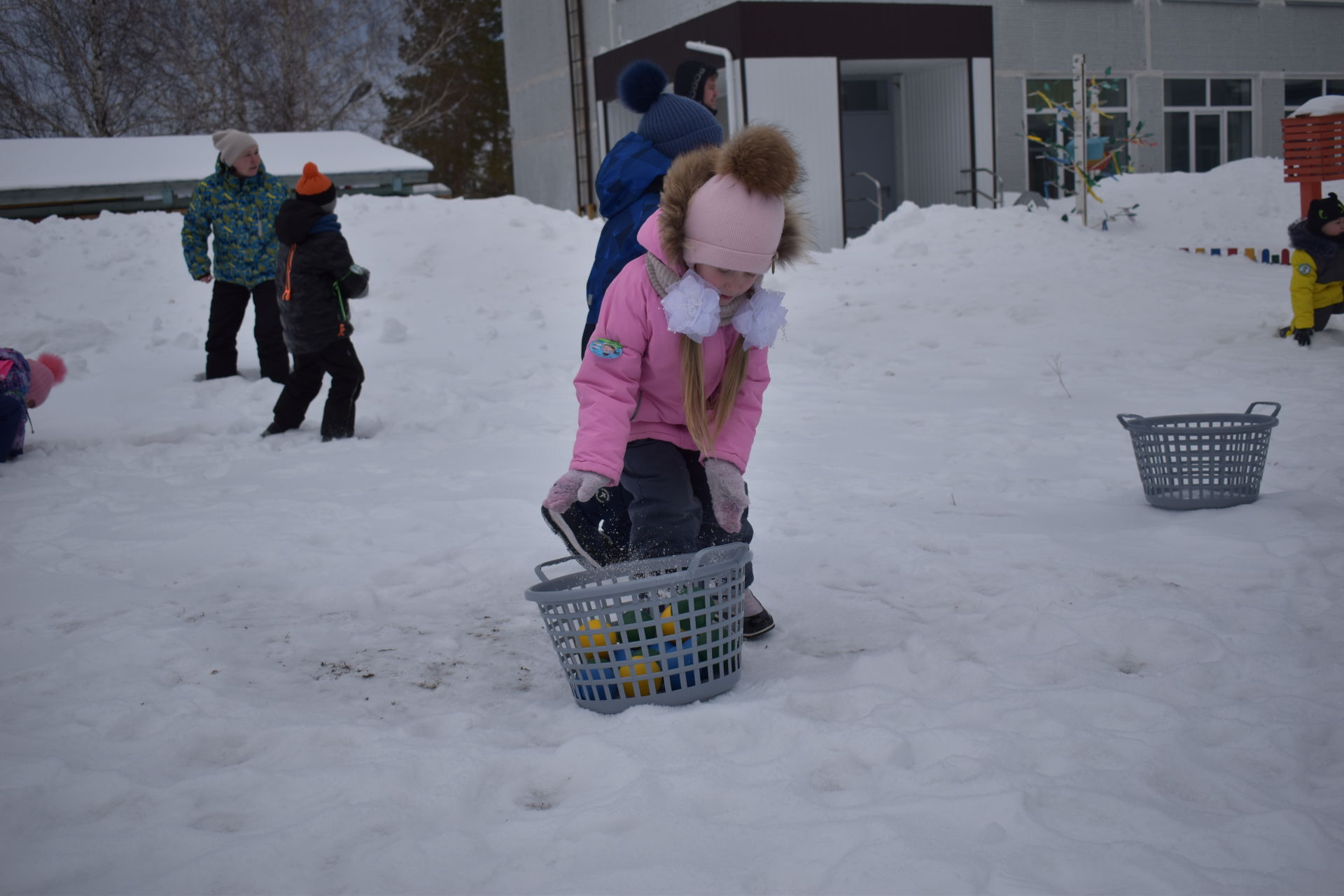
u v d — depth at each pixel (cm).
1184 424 498
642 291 288
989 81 1900
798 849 204
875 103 2056
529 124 2653
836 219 1786
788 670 308
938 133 1972
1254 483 452
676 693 278
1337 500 451
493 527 476
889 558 406
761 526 464
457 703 295
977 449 608
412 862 206
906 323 1082
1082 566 387
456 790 236
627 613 277
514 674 316
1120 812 214
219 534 466
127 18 2758
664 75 363
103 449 674
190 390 838
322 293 672
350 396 686
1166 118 2159
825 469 570
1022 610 339
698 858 204
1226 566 379
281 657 332
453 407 769
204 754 262
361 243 1323
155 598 389
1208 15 2152
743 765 242
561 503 281
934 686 289
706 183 282
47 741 266
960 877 191
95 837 217
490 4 4409
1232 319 1035
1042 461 574
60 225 1270
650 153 354
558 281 1259
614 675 278
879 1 1783
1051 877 193
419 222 1400
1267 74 2231
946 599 362
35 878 204
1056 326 1047
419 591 399
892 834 206
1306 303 886
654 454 309
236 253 852
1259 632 312
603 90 2220
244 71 3009
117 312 1070
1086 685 278
